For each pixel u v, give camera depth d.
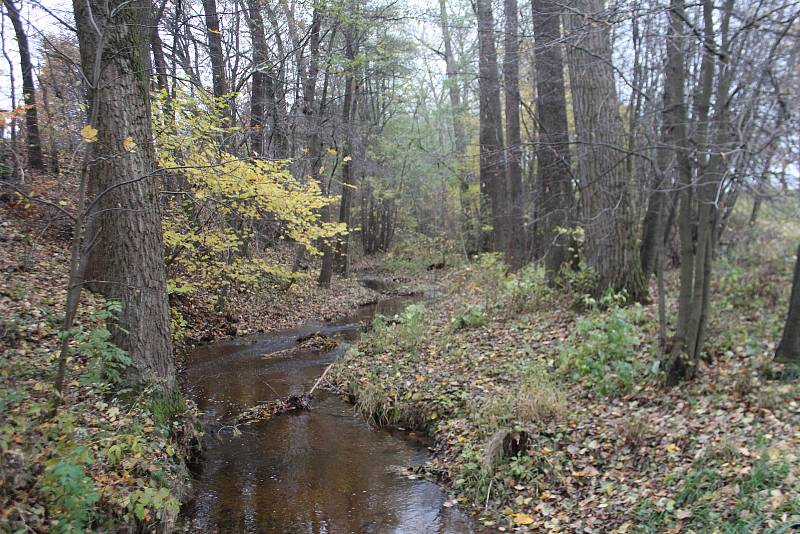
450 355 9.51
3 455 3.51
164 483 5.08
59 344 6.66
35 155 12.39
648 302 9.70
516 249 16.27
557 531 4.65
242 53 16.12
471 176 22.16
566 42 6.96
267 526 5.17
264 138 15.51
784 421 4.99
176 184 10.31
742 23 4.88
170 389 6.52
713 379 6.16
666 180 6.47
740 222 11.18
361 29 16.11
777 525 3.54
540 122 11.63
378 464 6.56
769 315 8.24
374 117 28.38
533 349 8.86
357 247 34.22
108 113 5.97
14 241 10.06
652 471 4.99
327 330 14.60
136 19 6.16
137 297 6.17
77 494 3.60
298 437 7.43
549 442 5.98
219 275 13.01
